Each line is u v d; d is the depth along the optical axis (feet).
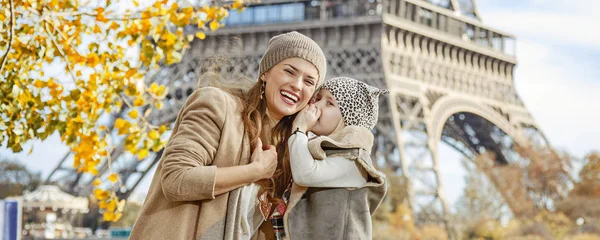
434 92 241.55
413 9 250.16
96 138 40.98
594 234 305.73
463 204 317.22
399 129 214.07
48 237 276.00
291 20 231.09
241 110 23.22
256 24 219.00
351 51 215.31
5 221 82.38
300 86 23.68
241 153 22.70
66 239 255.09
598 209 319.88
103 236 293.23
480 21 284.82
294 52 23.61
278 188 24.30
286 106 23.75
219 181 21.38
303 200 23.80
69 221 317.83
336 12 234.58
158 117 200.64
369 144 24.27
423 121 231.09
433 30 242.37
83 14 37.40
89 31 38.96
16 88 36.45
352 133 23.88
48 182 258.37
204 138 21.97
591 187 333.42
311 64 23.89
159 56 40.52
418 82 231.30
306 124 23.94
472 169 317.63
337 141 23.81
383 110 218.38
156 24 39.70
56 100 37.91
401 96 225.35
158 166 22.79
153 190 22.36
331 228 23.13
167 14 39.68
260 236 24.40
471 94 260.83
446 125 309.22
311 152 23.17
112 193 42.88
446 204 242.17
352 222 23.25
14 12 34.50
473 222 305.12
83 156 40.86
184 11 40.19
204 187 21.17
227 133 22.39
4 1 35.06
